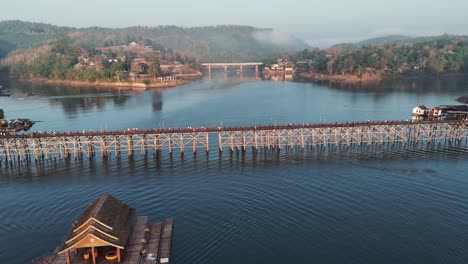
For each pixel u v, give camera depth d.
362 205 65.44
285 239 55.00
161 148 104.38
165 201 68.38
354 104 178.00
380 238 54.94
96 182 78.50
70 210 65.38
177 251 52.19
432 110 124.62
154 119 147.00
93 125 137.75
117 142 98.75
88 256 47.72
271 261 49.91
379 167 85.62
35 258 51.22
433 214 61.84
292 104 180.88
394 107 167.25
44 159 95.62
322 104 179.62
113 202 53.84
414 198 68.06
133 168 87.56
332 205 65.62
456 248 52.16
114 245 46.41
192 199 69.06
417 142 107.19
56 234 57.38
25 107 181.62
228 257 50.81
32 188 75.62
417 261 49.50
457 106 128.12
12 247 54.03
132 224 56.50
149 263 47.31
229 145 107.25
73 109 173.62
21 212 64.81
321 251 52.03
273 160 92.38
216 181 78.12
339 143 108.25
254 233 56.75
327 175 80.75
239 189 73.50
